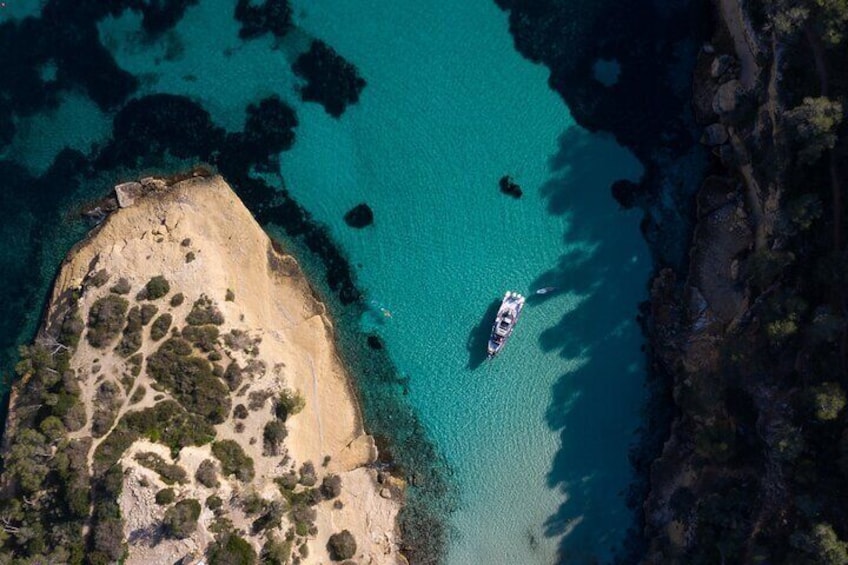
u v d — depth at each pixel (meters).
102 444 54.97
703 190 59.91
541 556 61.28
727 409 56.09
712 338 58.16
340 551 58.12
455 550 61.56
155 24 62.94
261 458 57.34
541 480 61.69
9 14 63.50
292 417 59.00
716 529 55.22
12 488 56.59
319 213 62.66
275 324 61.56
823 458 51.72
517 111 61.97
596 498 61.22
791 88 53.09
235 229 62.00
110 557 52.97
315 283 62.81
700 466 57.72
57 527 54.47
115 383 56.75
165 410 56.06
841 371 51.75
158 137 63.03
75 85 63.41
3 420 61.62
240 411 57.44
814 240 52.97
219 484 55.16
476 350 62.28
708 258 59.34
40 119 63.53
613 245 61.47
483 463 62.06
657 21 60.84
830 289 52.47
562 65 61.56
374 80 62.50
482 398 62.22
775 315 52.66
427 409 62.50
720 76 58.31
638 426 61.06
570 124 61.66
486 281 62.16
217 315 58.56
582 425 61.66
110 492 53.41
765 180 55.16
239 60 62.91
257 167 62.78
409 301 62.59
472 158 62.16
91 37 63.22
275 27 62.69
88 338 57.94
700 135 60.47
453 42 62.25
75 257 62.59
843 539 49.78
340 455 60.97
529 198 61.91
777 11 52.12
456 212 62.22
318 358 61.62
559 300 61.72
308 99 62.69
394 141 62.44
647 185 61.16
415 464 62.19
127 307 58.44
